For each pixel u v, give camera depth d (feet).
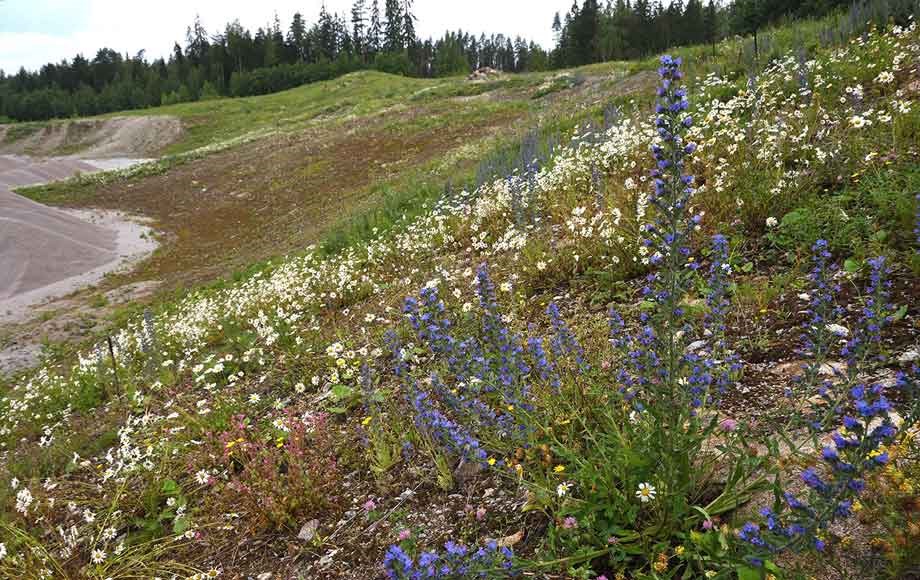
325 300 27.63
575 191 25.18
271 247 64.85
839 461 4.83
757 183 16.65
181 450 15.69
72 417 25.18
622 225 17.99
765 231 15.26
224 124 228.22
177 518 12.80
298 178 100.94
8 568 12.23
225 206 97.60
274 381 19.17
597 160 26.20
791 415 8.14
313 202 84.74
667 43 213.66
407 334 18.11
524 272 19.35
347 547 10.17
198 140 214.90
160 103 356.59
